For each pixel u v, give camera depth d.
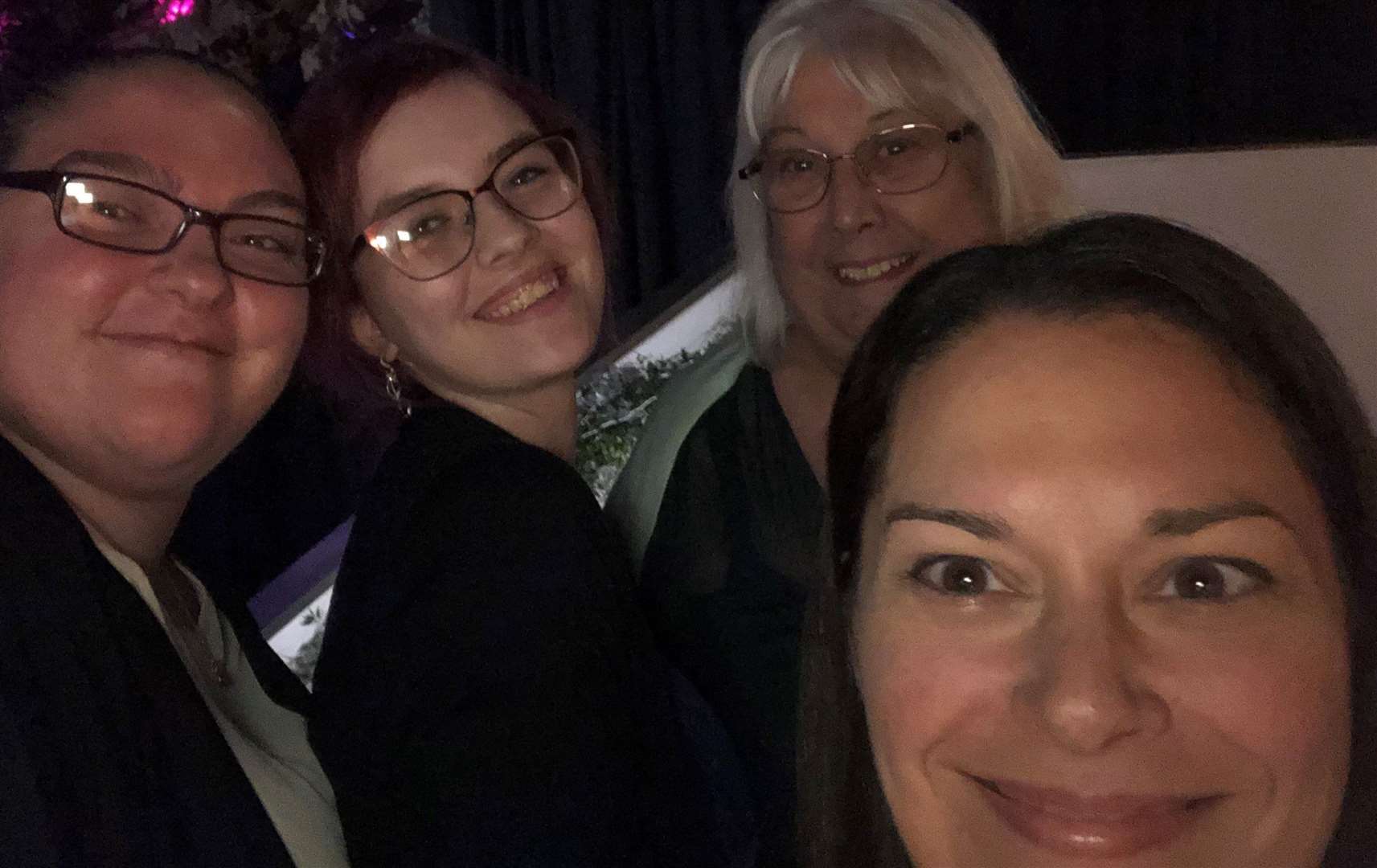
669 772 0.96
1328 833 0.60
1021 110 1.23
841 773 0.86
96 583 0.77
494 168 1.11
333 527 2.29
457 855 0.80
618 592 0.98
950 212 1.23
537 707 0.83
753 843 1.21
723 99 2.15
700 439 1.36
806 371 1.35
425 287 1.11
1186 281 0.64
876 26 1.18
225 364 0.90
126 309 0.83
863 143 1.20
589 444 1.87
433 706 0.85
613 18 2.14
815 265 1.29
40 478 0.78
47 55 0.95
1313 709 0.58
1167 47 1.89
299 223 0.98
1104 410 0.60
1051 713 0.58
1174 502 0.58
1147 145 1.92
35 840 0.65
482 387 1.18
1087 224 0.70
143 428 0.84
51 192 0.83
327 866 0.93
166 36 1.59
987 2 1.90
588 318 1.21
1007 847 0.61
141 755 0.74
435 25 2.17
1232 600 0.59
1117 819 0.58
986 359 0.65
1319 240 1.49
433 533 0.93
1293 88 1.81
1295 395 0.63
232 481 2.27
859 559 0.73
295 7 1.72
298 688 1.16
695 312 1.86
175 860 0.72
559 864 0.80
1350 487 0.65
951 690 0.62
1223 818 0.58
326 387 1.32
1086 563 0.59
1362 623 0.65
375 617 0.93
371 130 1.07
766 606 1.27
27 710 0.67
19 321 0.82
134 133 0.86
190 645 1.01
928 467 0.65
